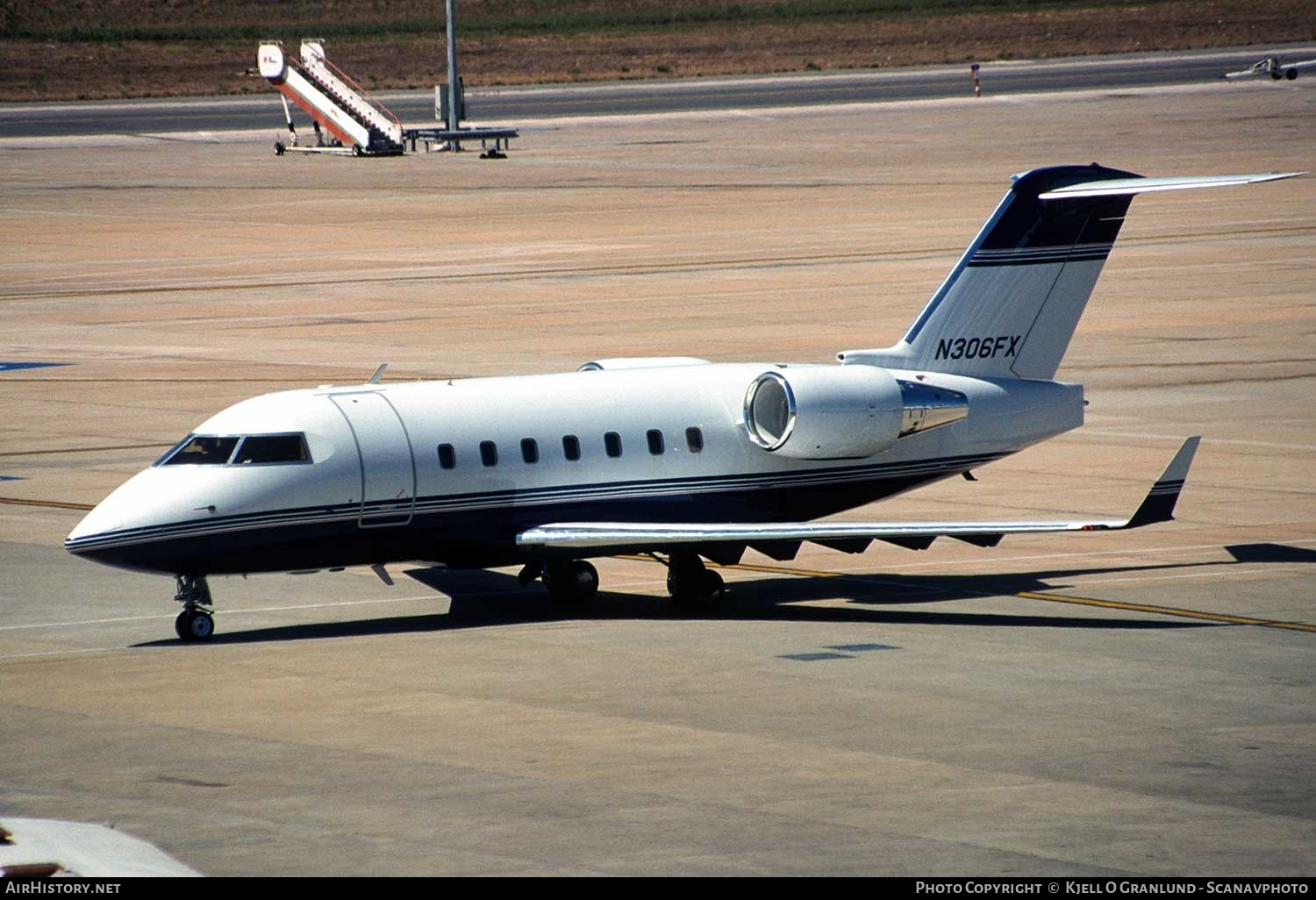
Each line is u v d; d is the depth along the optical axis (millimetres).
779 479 117000
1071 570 123438
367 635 103812
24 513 141375
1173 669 94562
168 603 113750
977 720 83750
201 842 66312
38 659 98250
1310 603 112188
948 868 63406
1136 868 63438
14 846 64000
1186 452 102938
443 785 73438
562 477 110375
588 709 85750
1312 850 65500
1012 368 125188
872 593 117000
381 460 105062
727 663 95812
